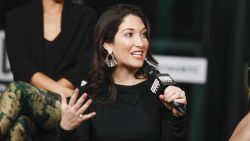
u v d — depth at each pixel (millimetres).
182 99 7047
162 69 14344
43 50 10188
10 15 10406
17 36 10297
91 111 7742
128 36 7809
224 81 14539
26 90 8586
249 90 7355
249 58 14547
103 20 7949
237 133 6684
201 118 14500
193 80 14352
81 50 10258
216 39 14500
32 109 8648
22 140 8438
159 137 7652
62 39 10203
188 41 14477
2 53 13336
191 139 14547
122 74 7938
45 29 10289
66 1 10430
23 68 10070
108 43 7953
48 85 9859
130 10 7914
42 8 10367
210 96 14477
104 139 7602
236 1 14500
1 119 8258
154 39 14461
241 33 14484
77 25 10297
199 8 14516
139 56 7766
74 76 10078
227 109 14594
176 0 14484
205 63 14438
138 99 7766
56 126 8031
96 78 7973
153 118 7660
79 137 7602
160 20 14445
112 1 13945
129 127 7598
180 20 14500
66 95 9750
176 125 7535
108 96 7809
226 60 14539
